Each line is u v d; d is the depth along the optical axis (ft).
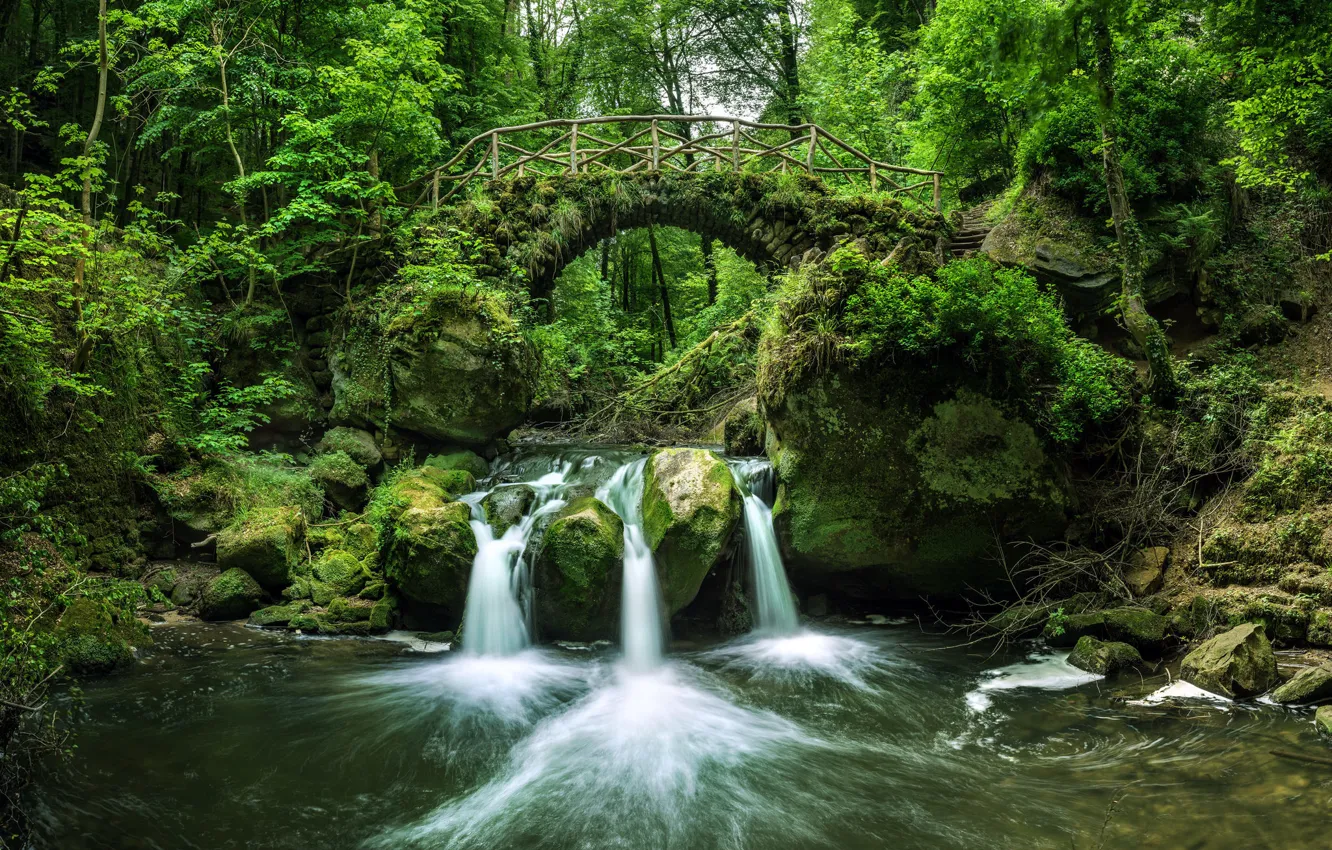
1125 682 21.09
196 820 14.34
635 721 19.48
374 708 19.83
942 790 15.76
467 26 56.80
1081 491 27.94
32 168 48.55
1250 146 28.45
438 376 32.14
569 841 14.14
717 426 39.24
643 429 42.52
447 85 39.86
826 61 64.54
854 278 27.73
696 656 24.53
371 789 15.88
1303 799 14.32
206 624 25.44
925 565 27.04
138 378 29.45
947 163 50.70
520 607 25.52
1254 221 34.06
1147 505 26.78
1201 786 15.12
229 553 26.25
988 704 20.18
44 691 15.80
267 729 18.35
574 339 58.34
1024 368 26.61
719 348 45.14
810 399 26.89
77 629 20.88
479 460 33.78
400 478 30.83
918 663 23.65
